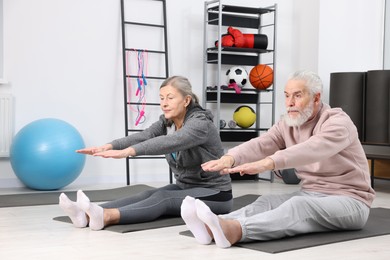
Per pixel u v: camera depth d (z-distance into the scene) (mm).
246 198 4906
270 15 6785
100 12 5961
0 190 5316
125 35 6098
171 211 3473
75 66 5859
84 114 5918
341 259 2576
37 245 2818
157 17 6270
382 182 6254
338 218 2951
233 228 2723
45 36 5715
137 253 2650
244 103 6605
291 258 2562
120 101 6078
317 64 6625
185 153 3402
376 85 5980
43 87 5723
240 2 6656
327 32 6590
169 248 2754
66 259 2527
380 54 6648
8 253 2637
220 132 6492
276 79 6844
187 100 3385
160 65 6293
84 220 3271
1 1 5520
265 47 6434
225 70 6652
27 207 4203
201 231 2783
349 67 6648
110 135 6043
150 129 3559
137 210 3305
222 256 2584
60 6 5773
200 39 6477
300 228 2873
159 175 6340
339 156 2908
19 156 5094
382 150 6004
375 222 3559
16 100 5617
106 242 2889
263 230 2775
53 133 5133
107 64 6008
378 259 2596
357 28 6656
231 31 6320
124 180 6164
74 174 5234
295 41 6891
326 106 2930
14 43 5594
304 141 2873
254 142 2959
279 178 6684
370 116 6055
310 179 3037
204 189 3439
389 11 6594
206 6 6367
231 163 2793
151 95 6258
